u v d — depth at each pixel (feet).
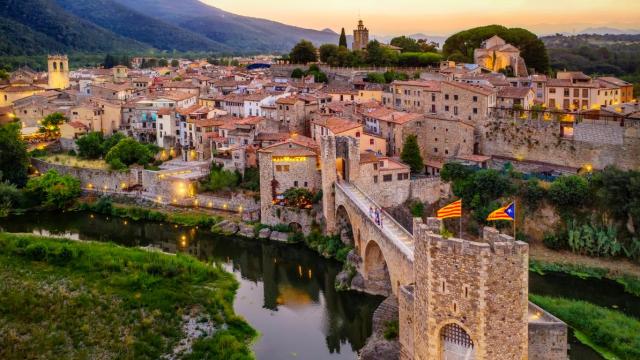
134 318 341.62
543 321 242.78
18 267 395.55
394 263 325.62
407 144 559.38
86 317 338.34
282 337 343.87
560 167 529.86
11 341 313.73
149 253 437.58
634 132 488.85
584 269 434.30
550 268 440.45
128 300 358.84
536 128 548.31
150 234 543.39
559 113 547.49
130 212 595.47
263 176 529.04
